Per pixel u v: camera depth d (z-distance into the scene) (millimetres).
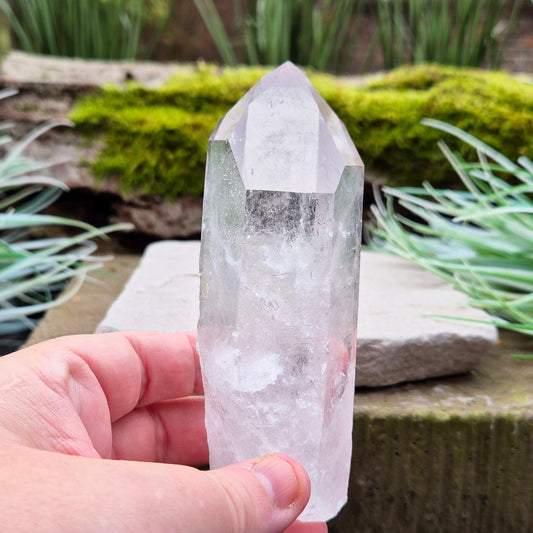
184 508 212
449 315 373
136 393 299
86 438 257
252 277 238
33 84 613
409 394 336
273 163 235
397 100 579
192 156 603
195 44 1215
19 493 203
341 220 239
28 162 566
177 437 319
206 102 617
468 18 711
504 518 321
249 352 240
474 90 571
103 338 293
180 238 630
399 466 318
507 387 344
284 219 235
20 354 269
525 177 449
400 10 755
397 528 322
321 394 240
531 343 402
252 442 244
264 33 747
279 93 236
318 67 732
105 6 759
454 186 577
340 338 245
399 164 579
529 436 316
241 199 236
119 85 627
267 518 227
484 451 318
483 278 432
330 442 247
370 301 395
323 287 237
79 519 201
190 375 309
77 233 635
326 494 249
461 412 318
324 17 729
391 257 528
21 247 494
